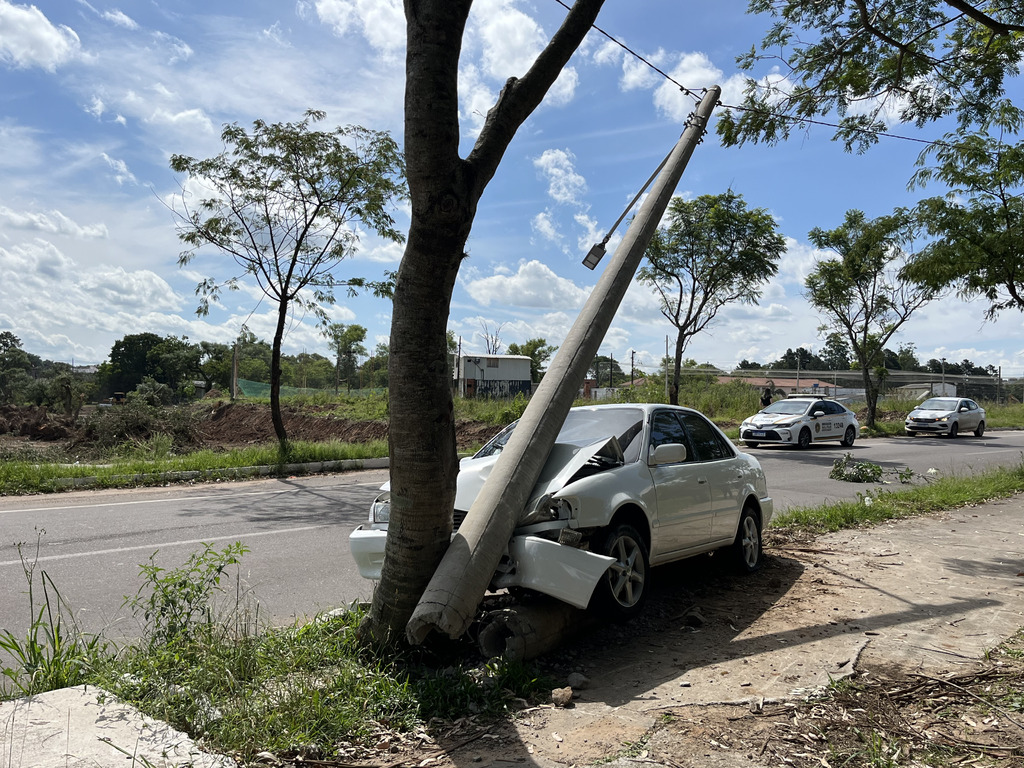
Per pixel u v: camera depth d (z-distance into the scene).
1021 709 3.72
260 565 6.94
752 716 3.62
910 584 6.36
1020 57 9.23
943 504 10.55
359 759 3.21
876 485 13.44
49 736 3.09
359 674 3.92
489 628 4.38
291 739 3.23
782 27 9.67
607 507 4.84
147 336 79.00
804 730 3.46
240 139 14.34
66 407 38.31
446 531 4.25
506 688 3.98
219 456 14.96
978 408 29.17
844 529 8.87
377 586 4.34
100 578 6.40
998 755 3.23
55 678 3.80
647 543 5.31
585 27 4.33
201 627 4.14
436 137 3.75
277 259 15.23
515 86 4.20
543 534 4.62
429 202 3.83
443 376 4.13
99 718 3.28
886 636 4.95
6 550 7.41
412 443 4.07
